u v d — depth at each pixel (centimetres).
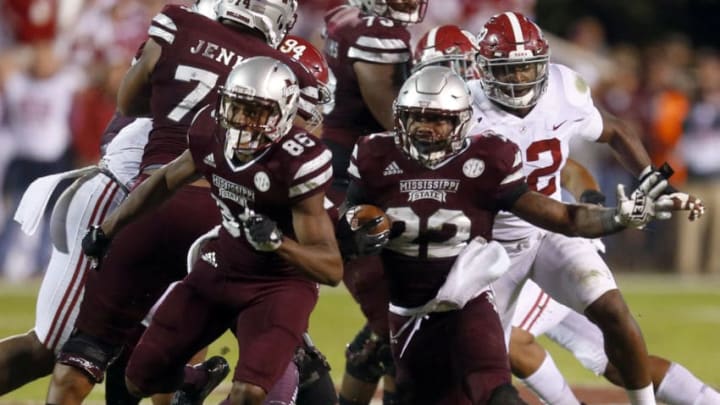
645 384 2231
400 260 2088
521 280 2325
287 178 1942
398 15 2573
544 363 2381
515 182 2045
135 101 2244
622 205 1956
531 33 2216
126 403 2284
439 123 2005
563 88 2333
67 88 4988
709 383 3152
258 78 1923
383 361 2467
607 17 7250
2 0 5353
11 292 4647
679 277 5591
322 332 3847
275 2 2202
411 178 2055
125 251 2142
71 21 5294
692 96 5678
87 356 2128
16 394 2902
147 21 5128
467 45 2481
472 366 2016
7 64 5022
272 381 1972
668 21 7362
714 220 5622
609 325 2206
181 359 2052
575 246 2283
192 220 2138
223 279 2023
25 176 5006
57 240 2231
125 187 2262
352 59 2561
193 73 2167
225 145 1980
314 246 1941
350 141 2606
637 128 5475
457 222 2053
